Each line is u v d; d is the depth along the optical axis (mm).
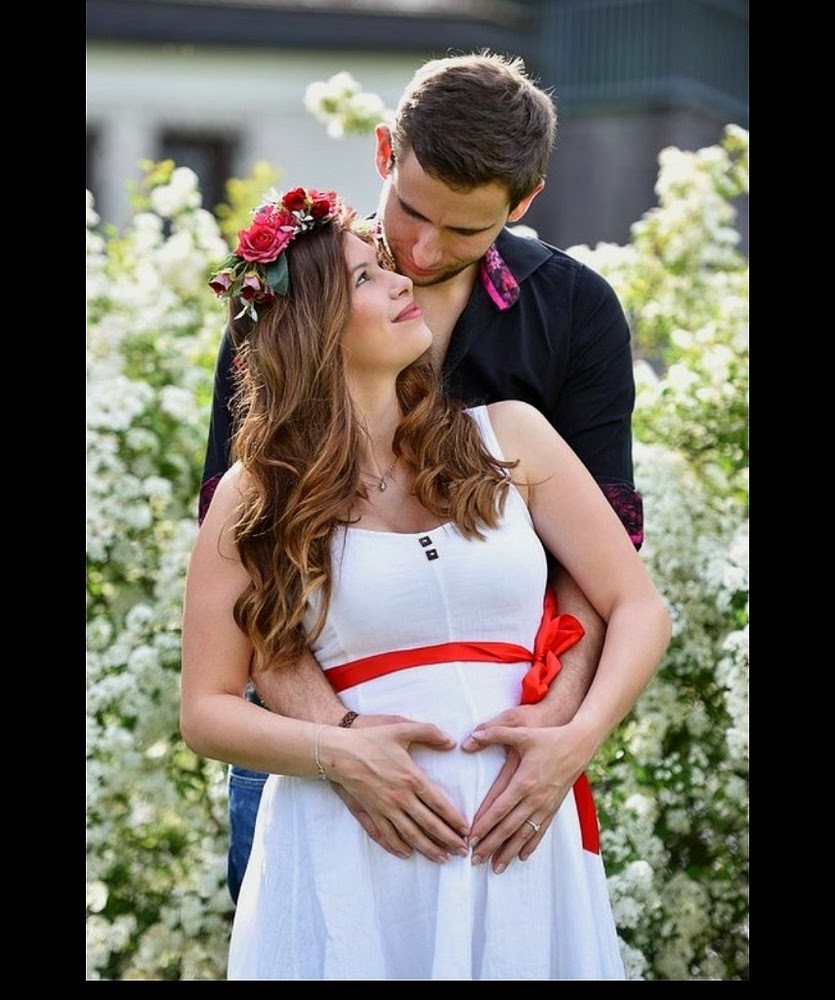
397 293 4941
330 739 4699
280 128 19344
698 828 7312
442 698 4801
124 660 7430
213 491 5574
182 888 7492
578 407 5648
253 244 4945
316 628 4832
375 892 4781
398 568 4789
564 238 19797
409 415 4988
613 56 19469
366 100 8328
